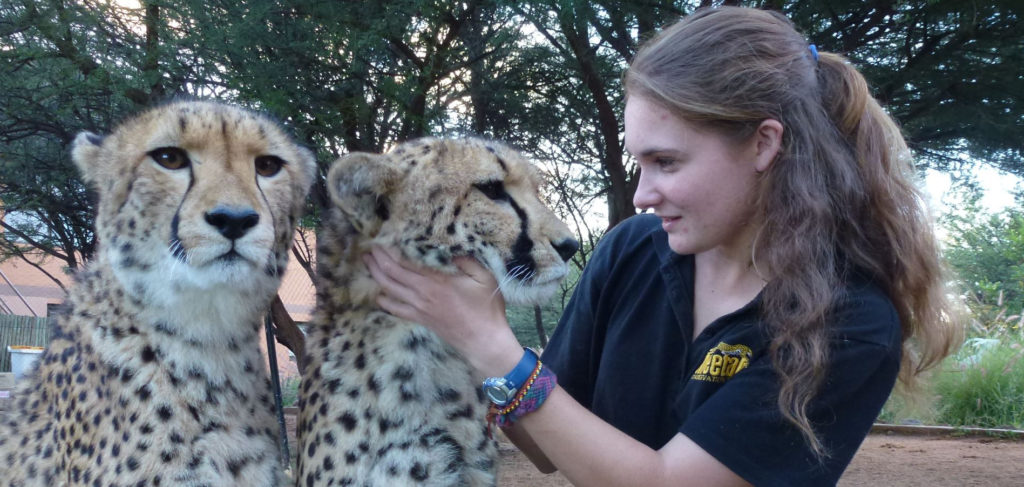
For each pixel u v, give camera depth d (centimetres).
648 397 272
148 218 281
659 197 235
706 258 268
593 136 1040
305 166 331
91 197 331
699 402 244
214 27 743
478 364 239
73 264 1276
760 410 218
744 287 257
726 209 233
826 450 213
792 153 226
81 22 775
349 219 292
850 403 215
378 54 833
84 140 317
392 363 287
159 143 281
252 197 283
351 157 281
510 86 958
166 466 275
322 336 308
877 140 236
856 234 232
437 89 909
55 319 338
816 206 221
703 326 263
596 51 904
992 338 1167
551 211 308
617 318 291
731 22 233
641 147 232
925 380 265
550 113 1003
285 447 477
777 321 221
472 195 290
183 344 286
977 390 1017
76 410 295
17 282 2692
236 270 279
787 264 220
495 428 314
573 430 222
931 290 239
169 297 279
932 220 243
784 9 799
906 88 887
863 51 882
